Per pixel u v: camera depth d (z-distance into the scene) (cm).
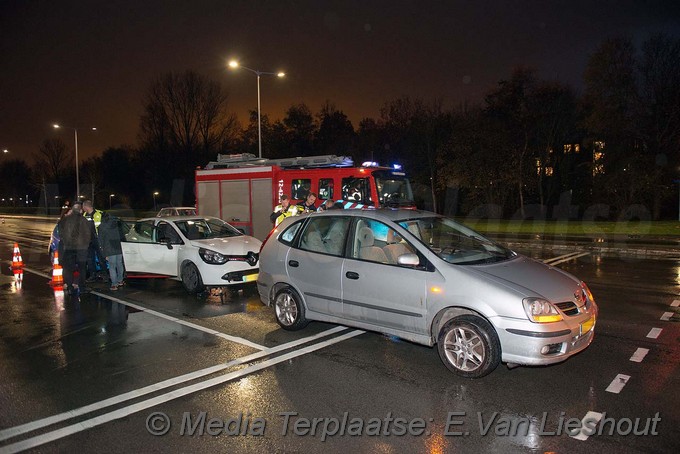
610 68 2711
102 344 642
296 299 666
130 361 575
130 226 1080
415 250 551
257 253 952
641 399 452
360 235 612
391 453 371
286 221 709
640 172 2642
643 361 547
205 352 602
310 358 574
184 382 510
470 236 625
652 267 1220
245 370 539
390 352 591
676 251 1492
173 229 993
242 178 1551
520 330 467
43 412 448
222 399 468
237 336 665
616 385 483
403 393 473
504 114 3016
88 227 970
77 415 441
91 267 1088
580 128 2972
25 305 878
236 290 969
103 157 6519
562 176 3422
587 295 530
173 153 5403
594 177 2991
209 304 855
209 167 1730
